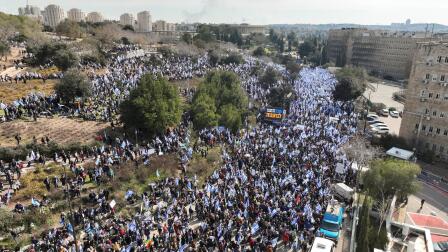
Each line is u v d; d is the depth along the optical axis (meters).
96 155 53.34
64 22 161.50
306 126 72.88
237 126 73.81
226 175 50.06
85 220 39.66
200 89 79.50
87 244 35.34
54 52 101.12
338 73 149.38
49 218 40.25
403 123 80.69
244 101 84.12
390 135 79.81
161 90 65.69
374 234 41.06
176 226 38.75
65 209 42.12
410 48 194.62
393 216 50.34
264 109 84.69
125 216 42.38
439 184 63.22
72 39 148.50
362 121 96.56
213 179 49.69
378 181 48.03
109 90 80.44
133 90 64.81
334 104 98.31
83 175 47.91
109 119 68.56
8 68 97.88
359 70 152.62
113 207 41.78
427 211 53.53
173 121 65.44
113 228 38.41
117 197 45.56
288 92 95.56
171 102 65.81
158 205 43.47
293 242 39.03
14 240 36.78
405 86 166.75
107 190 45.38
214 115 71.81
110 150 55.84
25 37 136.00
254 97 97.56
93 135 61.28
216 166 56.94
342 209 46.19
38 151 52.25
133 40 163.12
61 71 95.56
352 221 47.22
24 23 154.88
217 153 60.59
